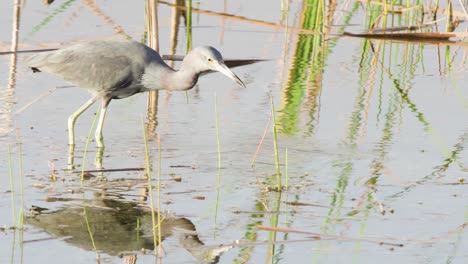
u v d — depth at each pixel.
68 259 9.06
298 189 11.39
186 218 10.30
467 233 9.96
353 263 9.07
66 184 11.35
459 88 16.39
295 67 17.53
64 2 21.14
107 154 12.77
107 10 20.70
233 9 21.33
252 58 17.91
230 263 9.07
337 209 10.68
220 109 15.02
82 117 14.59
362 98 15.74
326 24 20.44
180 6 20.28
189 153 12.84
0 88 15.55
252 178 11.84
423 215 10.51
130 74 13.62
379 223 10.23
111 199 10.84
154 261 9.08
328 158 12.73
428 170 12.21
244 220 10.28
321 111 14.99
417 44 19.61
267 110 14.99
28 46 17.61
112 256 9.18
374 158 12.73
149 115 14.75
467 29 19.86
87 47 13.79
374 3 21.23
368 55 18.61
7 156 12.42
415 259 9.23
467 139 13.59
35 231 9.77
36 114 14.45
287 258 9.20
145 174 11.87
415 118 14.63
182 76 13.62
